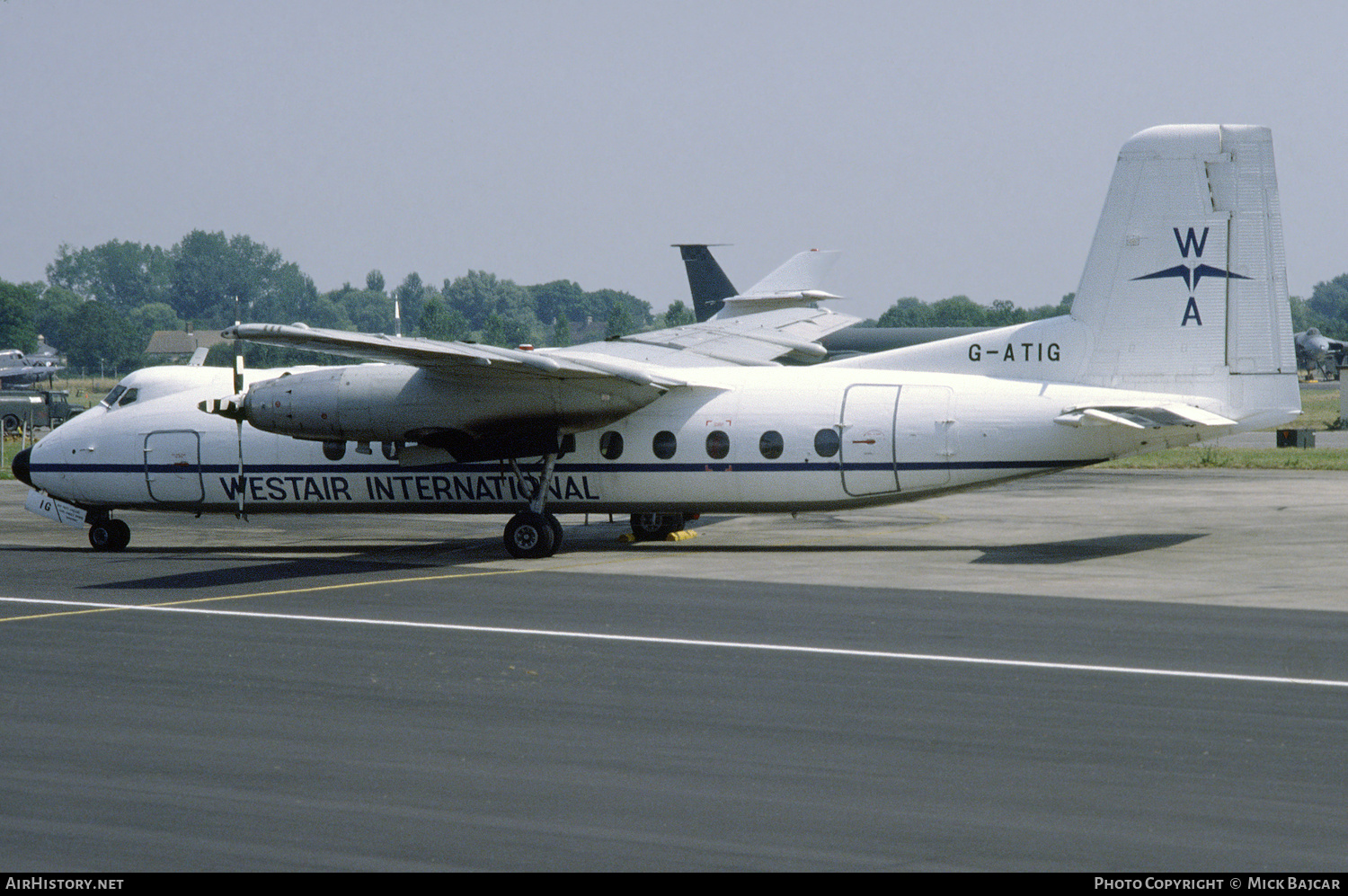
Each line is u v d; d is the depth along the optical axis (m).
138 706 37.66
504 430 70.50
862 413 69.50
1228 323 67.12
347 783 30.38
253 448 75.75
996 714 36.22
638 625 49.84
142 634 49.09
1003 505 96.06
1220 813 27.86
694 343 86.69
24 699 38.59
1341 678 40.12
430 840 26.64
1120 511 90.38
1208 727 34.59
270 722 35.88
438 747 33.28
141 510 78.19
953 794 29.33
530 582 61.28
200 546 80.00
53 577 65.25
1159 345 68.12
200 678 41.41
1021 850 25.89
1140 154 68.06
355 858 25.67
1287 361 66.50
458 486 73.38
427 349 62.00
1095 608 52.75
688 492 71.44
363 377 70.12
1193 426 63.97
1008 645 45.50
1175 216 67.62
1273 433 192.00
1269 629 48.00
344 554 75.00
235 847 26.30
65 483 78.06
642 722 35.69
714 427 70.75
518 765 31.70
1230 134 66.75
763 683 40.12
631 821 27.73
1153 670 41.44
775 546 75.06
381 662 43.53
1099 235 69.00
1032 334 70.19
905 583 59.97
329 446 74.88
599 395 69.44
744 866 25.19
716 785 30.03
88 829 27.34
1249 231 66.69
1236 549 70.75
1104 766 31.25
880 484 69.56
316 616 52.66
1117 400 67.88
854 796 29.20
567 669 42.34
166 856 25.89
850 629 48.75
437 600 56.16
